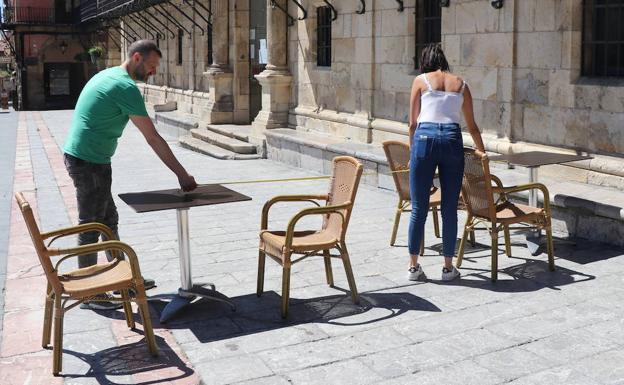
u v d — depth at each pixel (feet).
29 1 132.57
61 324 13.42
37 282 19.31
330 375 13.16
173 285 18.86
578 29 24.93
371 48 36.68
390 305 16.87
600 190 23.58
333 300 17.30
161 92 82.89
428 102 17.95
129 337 15.21
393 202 29.71
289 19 45.39
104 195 16.87
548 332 14.94
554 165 26.02
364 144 37.27
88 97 16.35
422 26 33.65
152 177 40.68
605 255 20.51
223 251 22.33
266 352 14.26
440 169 18.10
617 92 23.52
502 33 27.71
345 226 16.66
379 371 13.26
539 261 20.20
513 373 13.04
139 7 75.56
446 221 18.33
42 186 37.11
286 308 16.01
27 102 131.03
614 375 12.87
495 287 18.01
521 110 27.37
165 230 25.50
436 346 14.35
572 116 25.23
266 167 42.37
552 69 25.82
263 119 46.96
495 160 20.81
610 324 15.30
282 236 17.34
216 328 15.64
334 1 39.83
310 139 40.09
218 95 57.77
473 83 29.53
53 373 13.39
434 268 19.81
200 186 17.52
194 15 68.49
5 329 15.80
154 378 13.17
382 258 20.99
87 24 123.75
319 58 43.21
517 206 19.54
